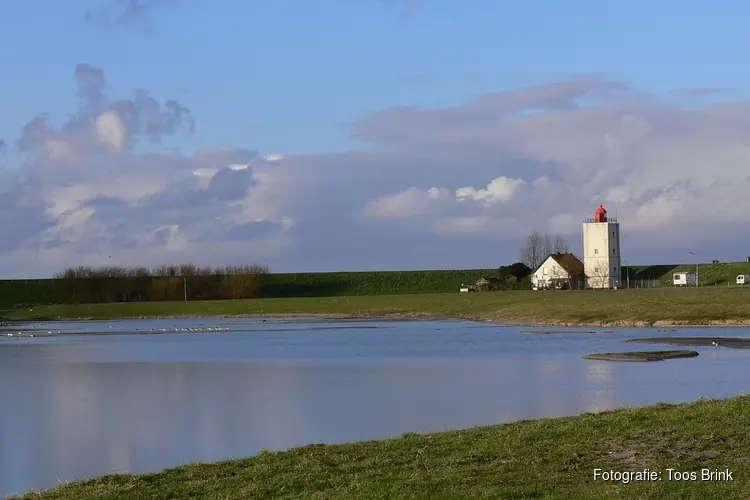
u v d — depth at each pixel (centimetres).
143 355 7406
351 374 5331
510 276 19888
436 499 1599
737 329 8650
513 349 6956
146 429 3422
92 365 6488
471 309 13775
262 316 15975
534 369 5253
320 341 8612
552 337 8269
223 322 14012
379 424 3341
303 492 1738
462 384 4584
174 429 3400
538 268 18388
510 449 1992
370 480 1783
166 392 4662
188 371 5850
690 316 9769
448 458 1958
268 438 3123
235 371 5756
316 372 5519
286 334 10050
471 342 7900
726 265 17525
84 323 15088
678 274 16625
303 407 3897
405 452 2062
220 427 3409
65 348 8569
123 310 17750
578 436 2097
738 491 1565
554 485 1666
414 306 15212
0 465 2780
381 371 5466
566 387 4291
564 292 14038
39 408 4112
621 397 3853
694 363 5291
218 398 4338
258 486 1812
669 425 2150
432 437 2291
